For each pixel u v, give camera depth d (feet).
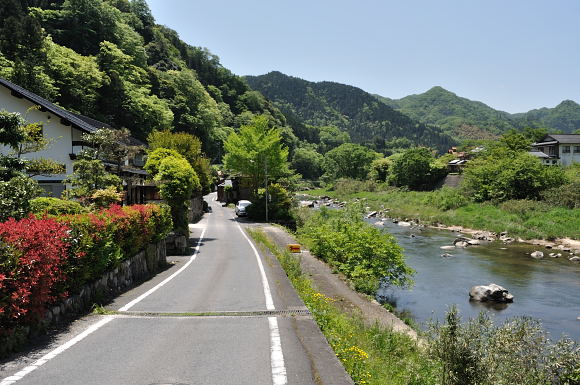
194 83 332.39
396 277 56.18
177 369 15.62
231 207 182.19
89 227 24.25
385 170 281.95
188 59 466.70
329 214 117.19
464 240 101.65
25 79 140.15
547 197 130.82
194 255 57.16
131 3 415.64
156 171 67.31
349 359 19.02
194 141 119.03
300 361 16.74
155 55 359.87
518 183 141.79
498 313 48.42
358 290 50.21
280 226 112.68
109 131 62.08
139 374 15.06
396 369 23.38
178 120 281.54
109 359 16.51
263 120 140.46
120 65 232.73
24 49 164.86
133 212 34.27
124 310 24.62
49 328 20.04
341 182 301.43
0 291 15.90
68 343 18.29
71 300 22.75
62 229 20.88
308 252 72.38
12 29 167.22
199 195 139.33
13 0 193.47
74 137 70.74
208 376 15.02
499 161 161.89
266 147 134.31
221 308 25.89
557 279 65.77
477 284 62.44
